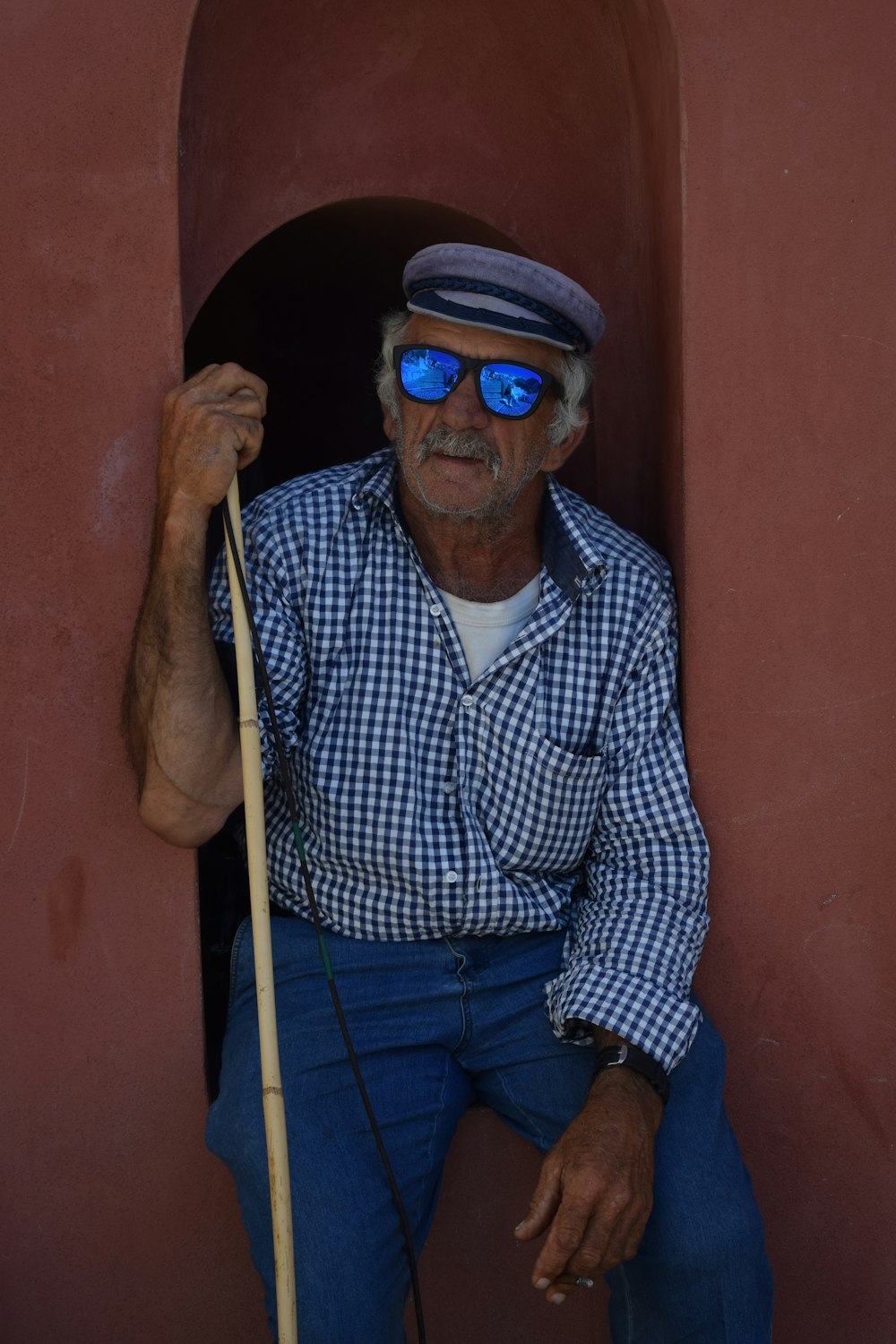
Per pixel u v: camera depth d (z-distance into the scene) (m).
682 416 2.29
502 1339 2.36
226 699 2.08
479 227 2.58
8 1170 2.20
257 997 1.92
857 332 2.30
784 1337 2.40
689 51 2.23
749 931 2.35
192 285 2.30
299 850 2.04
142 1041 2.22
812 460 2.31
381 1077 2.15
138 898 2.20
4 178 2.10
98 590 2.16
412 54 2.45
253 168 2.39
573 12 2.41
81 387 2.14
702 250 2.26
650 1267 2.04
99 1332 2.24
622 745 2.30
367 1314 1.92
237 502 2.03
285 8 2.30
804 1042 2.37
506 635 2.31
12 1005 2.18
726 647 2.32
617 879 2.27
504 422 2.21
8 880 2.17
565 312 2.24
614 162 2.54
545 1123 2.23
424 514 2.28
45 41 2.09
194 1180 2.24
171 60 2.12
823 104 2.26
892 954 2.38
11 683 2.15
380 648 2.24
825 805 2.35
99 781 2.18
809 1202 2.39
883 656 2.34
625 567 2.33
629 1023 2.07
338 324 3.54
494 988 2.24
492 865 2.24
